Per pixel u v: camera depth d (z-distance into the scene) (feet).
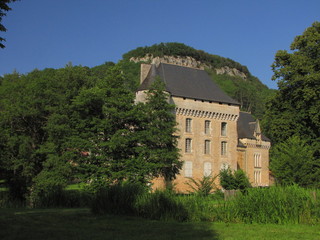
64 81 145.59
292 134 154.30
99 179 107.55
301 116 149.28
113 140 111.55
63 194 88.79
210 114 186.70
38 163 143.02
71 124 129.29
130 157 119.03
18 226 50.52
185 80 189.88
